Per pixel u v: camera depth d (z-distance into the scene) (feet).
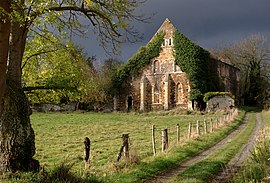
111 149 73.61
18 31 36.22
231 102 193.98
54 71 43.96
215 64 221.25
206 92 205.16
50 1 31.58
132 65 220.43
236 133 103.35
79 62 44.83
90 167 44.50
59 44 42.50
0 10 27.48
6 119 35.35
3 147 34.96
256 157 44.32
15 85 36.55
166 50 215.31
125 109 218.18
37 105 46.47
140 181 40.42
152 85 216.13
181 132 104.47
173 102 210.18
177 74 210.38
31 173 34.68
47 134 104.99
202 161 53.78
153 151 60.75
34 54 42.06
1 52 29.53
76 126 128.67
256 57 258.78
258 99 252.01
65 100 46.21
